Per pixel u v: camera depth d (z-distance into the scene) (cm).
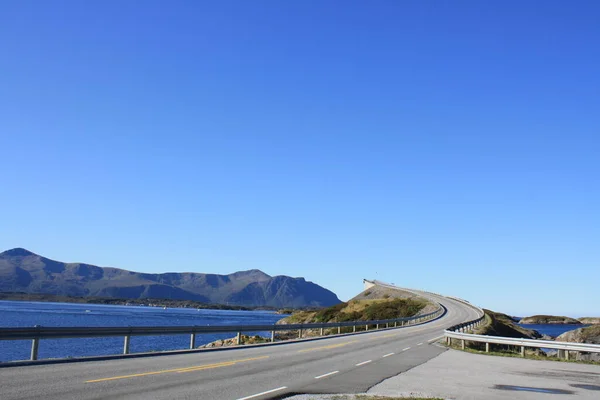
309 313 10794
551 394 1377
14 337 1573
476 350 2895
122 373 1423
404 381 1522
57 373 1383
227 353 2209
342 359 2108
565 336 5750
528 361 2411
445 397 1256
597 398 1333
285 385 1337
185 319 13738
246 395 1151
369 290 13450
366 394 1246
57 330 1716
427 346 3044
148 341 5522
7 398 1016
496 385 1522
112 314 15712
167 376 1402
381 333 4325
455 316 7281
